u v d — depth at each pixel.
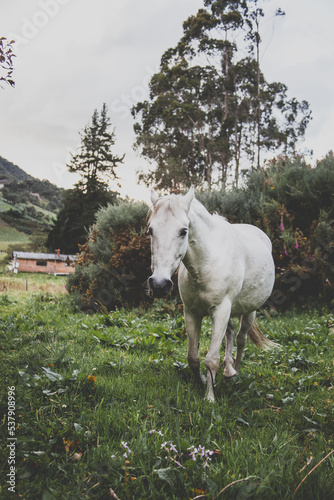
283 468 2.10
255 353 4.92
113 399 2.92
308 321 7.13
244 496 1.82
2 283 18.19
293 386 3.55
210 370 3.22
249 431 2.59
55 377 3.11
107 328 5.95
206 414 2.81
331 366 4.22
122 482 1.95
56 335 5.04
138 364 3.92
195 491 1.85
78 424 2.41
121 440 2.28
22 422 2.44
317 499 1.88
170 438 2.34
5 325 5.51
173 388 3.25
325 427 2.73
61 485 1.95
